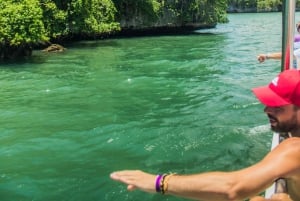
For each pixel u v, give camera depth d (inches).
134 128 401.7
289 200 127.7
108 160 327.0
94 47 1170.6
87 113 459.2
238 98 510.3
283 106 105.8
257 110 455.2
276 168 96.1
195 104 489.7
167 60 872.3
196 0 1781.5
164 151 343.6
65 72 738.8
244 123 410.0
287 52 180.2
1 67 812.0
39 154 341.7
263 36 1417.3
